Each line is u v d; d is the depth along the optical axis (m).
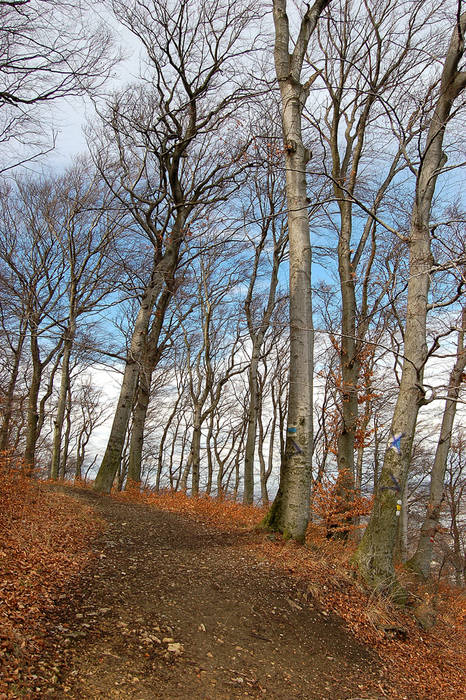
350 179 11.91
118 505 10.41
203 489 31.69
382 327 13.97
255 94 11.32
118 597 5.20
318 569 7.11
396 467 7.42
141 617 4.86
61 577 5.39
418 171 7.65
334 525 10.12
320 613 6.10
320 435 19.97
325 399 18.61
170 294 16.56
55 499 9.13
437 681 5.68
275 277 16.52
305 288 8.61
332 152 12.30
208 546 7.65
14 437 21.16
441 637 7.11
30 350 19.00
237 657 4.65
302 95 9.48
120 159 13.48
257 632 5.25
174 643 4.54
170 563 6.57
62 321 17.30
